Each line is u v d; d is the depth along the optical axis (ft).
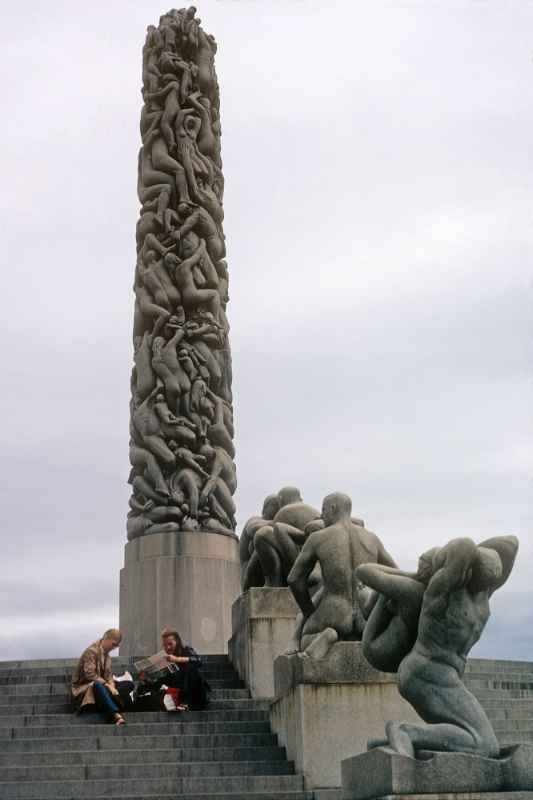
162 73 90.02
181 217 85.97
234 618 63.46
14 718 50.96
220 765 46.03
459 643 34.55
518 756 32.12
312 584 55.93
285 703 47.93
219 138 90.99
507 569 35.81
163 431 80.38
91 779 45.09
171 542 77.77
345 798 34.65
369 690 45.85
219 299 85.61
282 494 63.98
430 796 30.91
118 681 53.31
